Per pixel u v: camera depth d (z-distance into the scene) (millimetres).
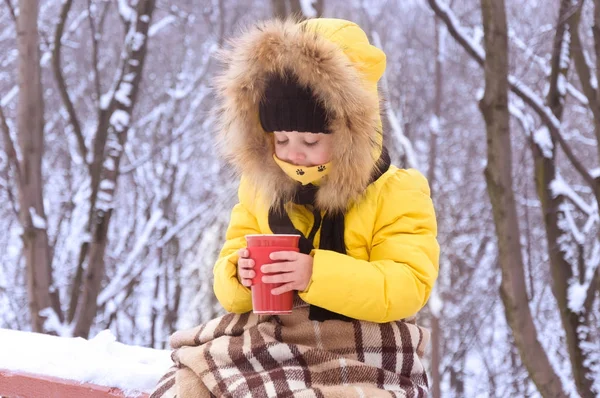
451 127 17109
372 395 1674
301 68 1745
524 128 7594
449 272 15070
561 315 7418
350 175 1804
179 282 12797
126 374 2240
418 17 16906
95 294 8188
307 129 1786
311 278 1734
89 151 8680
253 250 1722
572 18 7043
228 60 2010
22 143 7875
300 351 1784
